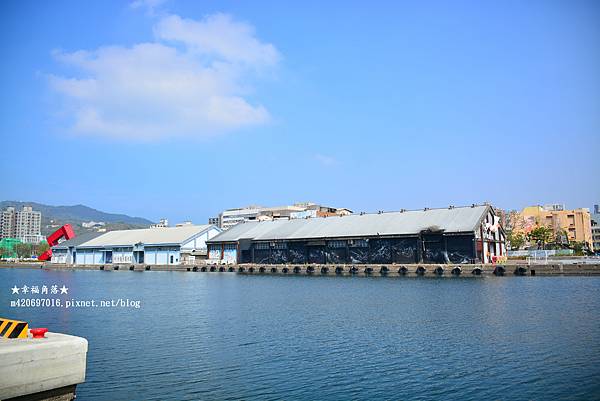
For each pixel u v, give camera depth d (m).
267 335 28.84
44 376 13.85
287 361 22.91
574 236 165.25
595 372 20.47
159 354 24.42
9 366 13.20
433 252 80.12
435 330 29.62
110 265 122.44
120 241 131.00
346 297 48.19
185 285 67.00
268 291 56.16
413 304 41.44
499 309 37.31
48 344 13.97
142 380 20.19
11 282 76.88
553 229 154.50
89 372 21.33
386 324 31.97
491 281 63.12
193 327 31.83
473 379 19.94
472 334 28.17
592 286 53.75
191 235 119.19
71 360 14.41
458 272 73.06
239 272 98.00
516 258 94.75
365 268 81.62
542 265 68.94
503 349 24.47
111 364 22.58
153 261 121.00
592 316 33.28
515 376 20.20
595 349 24.05
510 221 172.38
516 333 28.19
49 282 76.44
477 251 77.94
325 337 28.05
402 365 22.05
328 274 85.81
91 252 135.12
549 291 49.16
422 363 22.31
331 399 17.95
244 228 113.00
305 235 95.62
